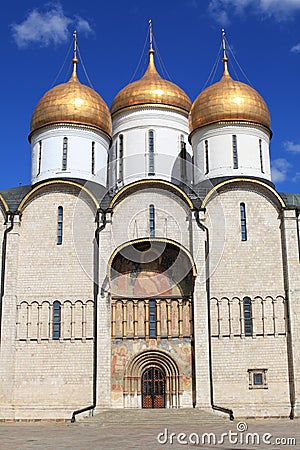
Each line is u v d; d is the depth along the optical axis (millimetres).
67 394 36688
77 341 37500
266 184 39500
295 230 38719
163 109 46500
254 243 38844
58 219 39500
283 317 37719
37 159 42469
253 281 38281
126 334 37656
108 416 34344
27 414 36312
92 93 43438
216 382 36812
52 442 23453
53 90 43125
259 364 37000
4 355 36938
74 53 45219
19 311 38094
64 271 38625
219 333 37562
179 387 36750
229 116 41969
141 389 37312
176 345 37406
